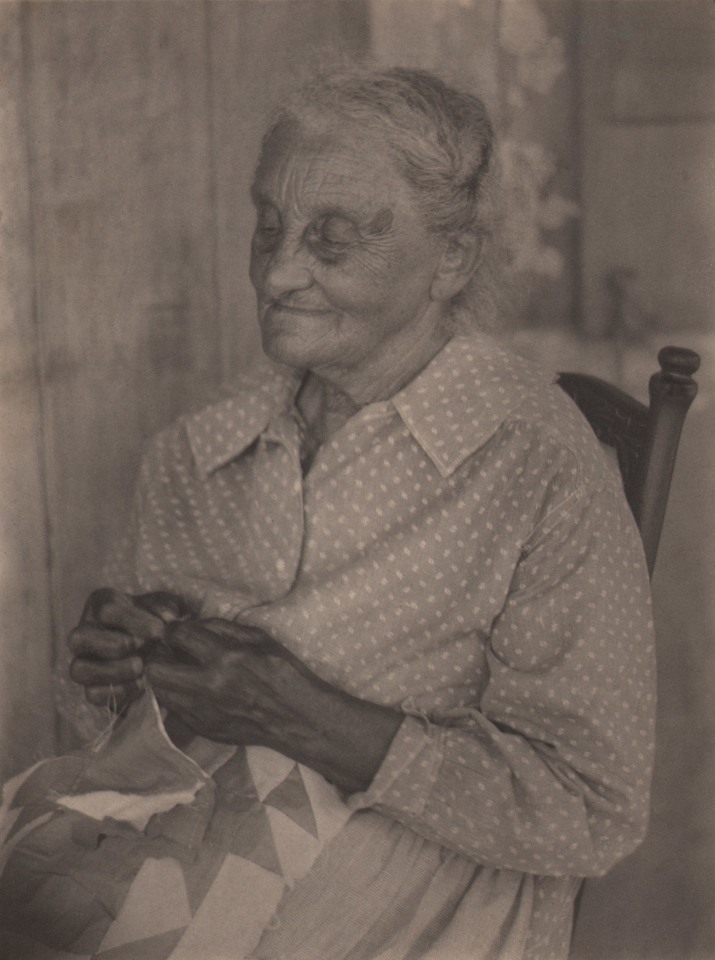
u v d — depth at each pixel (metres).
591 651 1.09
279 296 1.13
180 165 1.45
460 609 1.13
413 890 1.12
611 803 1.10
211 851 1.09
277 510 1.20
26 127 1.45
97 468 1.53
